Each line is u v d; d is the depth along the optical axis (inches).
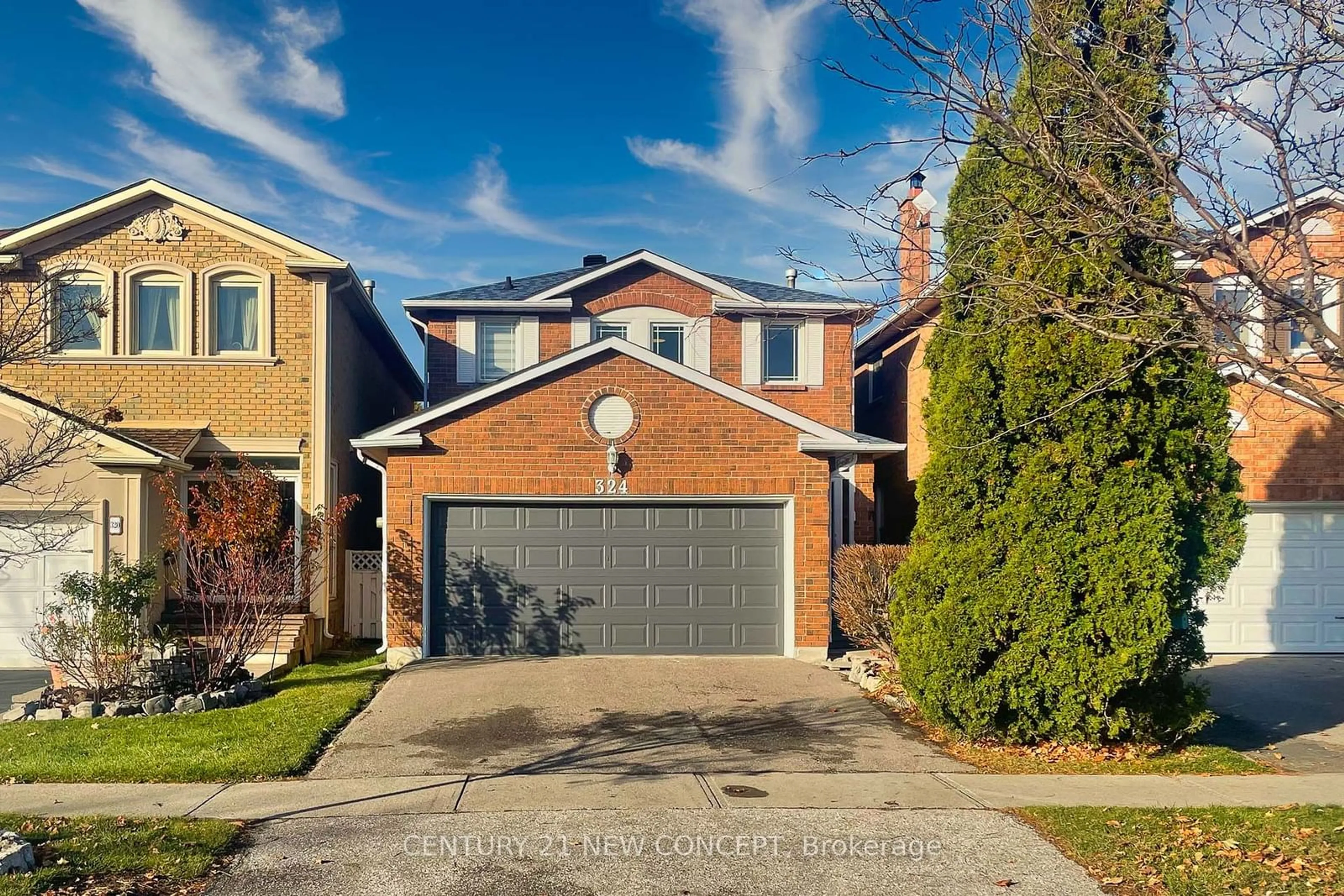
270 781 265.9
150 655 404.5
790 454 473.4
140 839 210.8
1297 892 188.1
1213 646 521.7
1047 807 245.3
